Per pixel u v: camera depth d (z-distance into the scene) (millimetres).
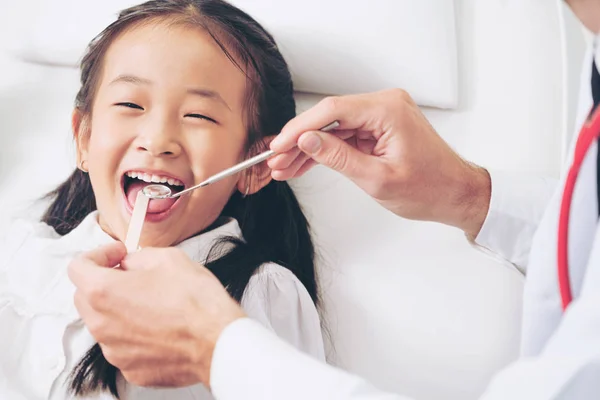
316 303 1017
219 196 948
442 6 1184
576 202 617
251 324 603
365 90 1186
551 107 1185
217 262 933
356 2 1153
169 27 932
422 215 935
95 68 977
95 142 917
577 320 476
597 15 560
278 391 560
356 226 1087
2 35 1252
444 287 1041
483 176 947
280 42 1145
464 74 1219
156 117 892
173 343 640
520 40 1235
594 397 467
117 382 854
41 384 869
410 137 848
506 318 1027
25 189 1118
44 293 911
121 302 646
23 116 1195
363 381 551
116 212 932
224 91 924
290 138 803
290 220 1043
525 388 470
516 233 954
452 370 999
